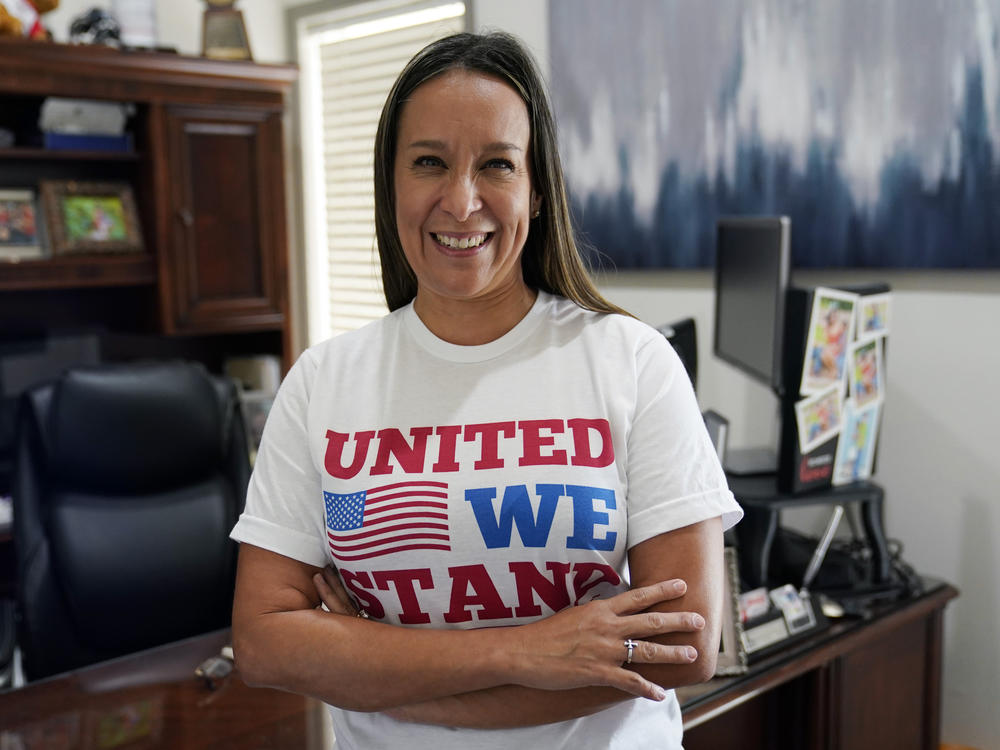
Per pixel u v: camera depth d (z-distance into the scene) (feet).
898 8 7.05
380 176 3.58
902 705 6.53
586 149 9.36
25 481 6.37
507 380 3.37
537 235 3.59
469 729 3.29
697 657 3.13
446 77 3.22
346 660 3.22
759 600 5.72
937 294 7.20
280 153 11.28
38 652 6.20
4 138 9.79
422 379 3.43
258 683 3.38
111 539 6.39
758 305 6.91
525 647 3.10
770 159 7.96
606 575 3.25
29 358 10.37
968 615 7.29
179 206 10.53
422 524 3.19
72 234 10.09
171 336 11.98
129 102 10.21
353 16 12.10
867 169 7.37
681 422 3.34
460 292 3.28
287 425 3.55
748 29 7.96
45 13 9.97
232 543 6.77
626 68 8.90
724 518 3.41
